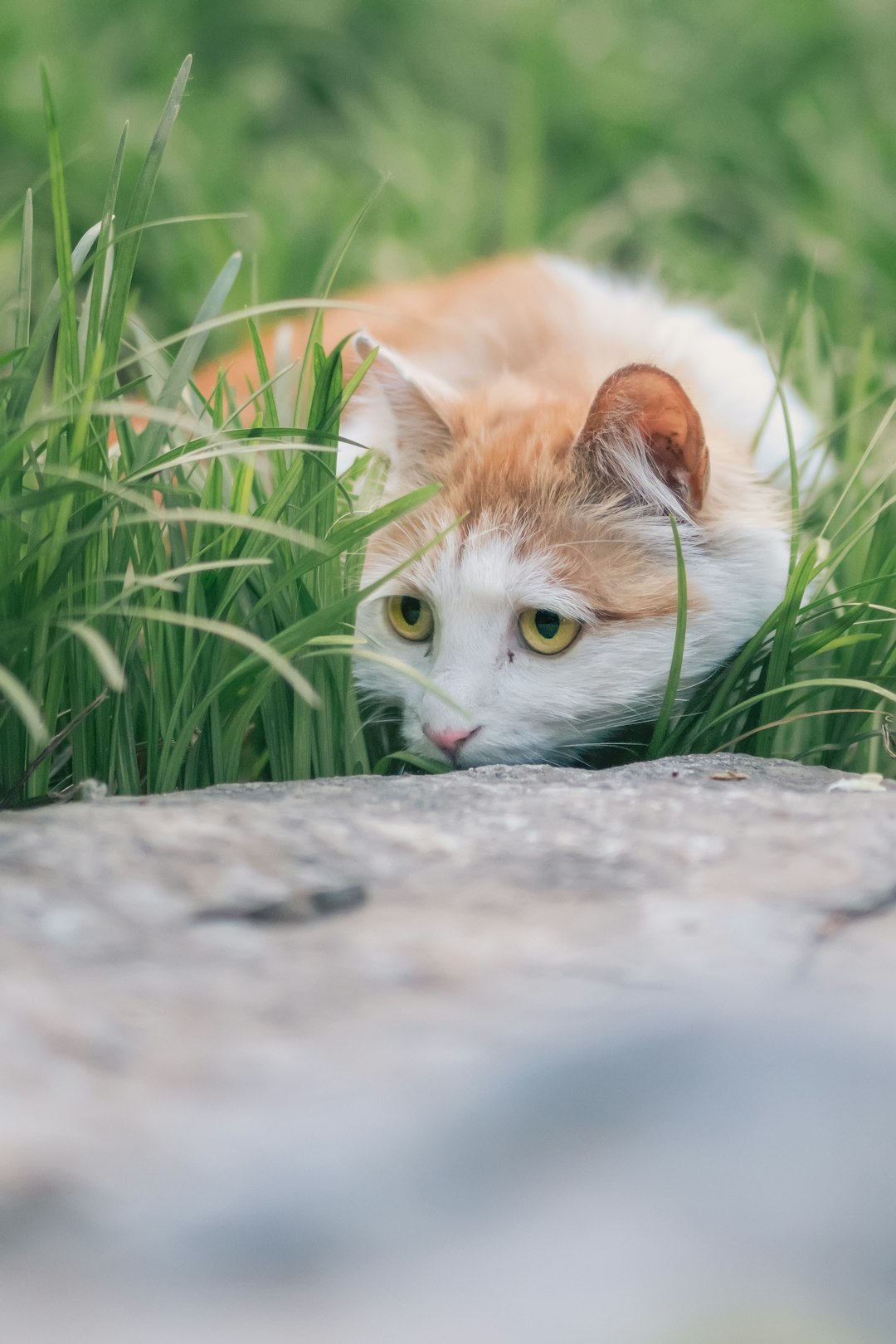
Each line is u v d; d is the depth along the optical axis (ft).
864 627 7.13
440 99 19.48
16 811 5.09
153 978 3.59
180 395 6.14
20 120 15.53
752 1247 2.27
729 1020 2.88
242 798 5.22
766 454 8.45
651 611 7.13
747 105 18.60
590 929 3.97
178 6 19.24
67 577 5.56
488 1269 2.26
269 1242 2.38
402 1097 2.87
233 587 5.89
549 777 5.77
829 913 4.09
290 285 14.40
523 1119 2.60
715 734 6.95
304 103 19.24
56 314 5.58
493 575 7.04
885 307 13.10
